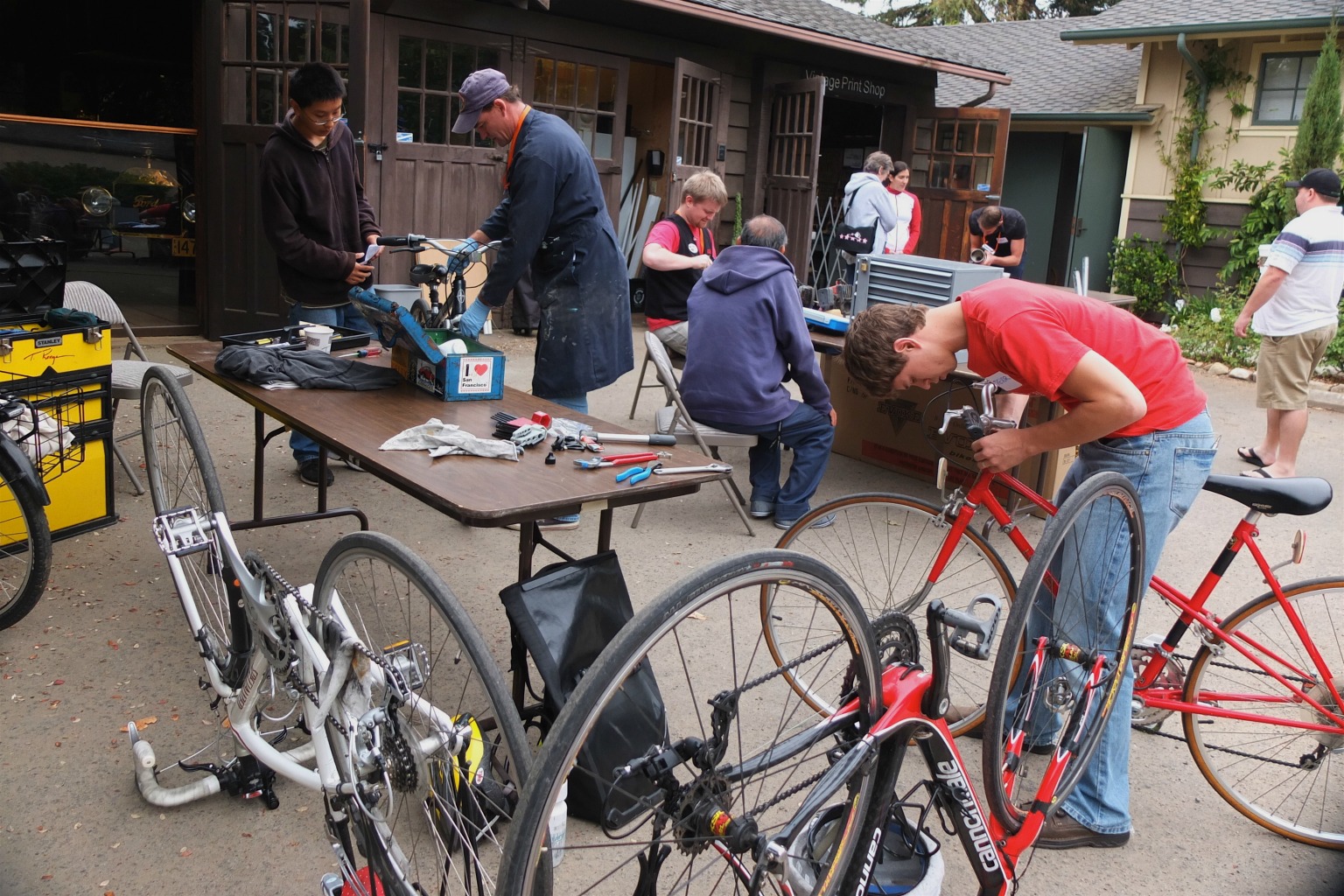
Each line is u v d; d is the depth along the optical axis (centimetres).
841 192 1382
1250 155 1175
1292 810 273
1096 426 219
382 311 315
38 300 377
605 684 144
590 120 924
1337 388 863
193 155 751
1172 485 240
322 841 239
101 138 761
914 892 199
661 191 1064
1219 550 467
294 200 445
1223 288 1177
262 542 402
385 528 425
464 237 852
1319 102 1059
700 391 443
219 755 264
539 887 164
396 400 310
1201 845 260
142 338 727
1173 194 1220
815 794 175
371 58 768
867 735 182
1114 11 1259
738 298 439
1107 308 237
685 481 250
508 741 170
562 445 270
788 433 450
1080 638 240
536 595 240
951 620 192
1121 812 252
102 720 277
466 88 383
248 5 687
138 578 361
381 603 355
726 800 175
